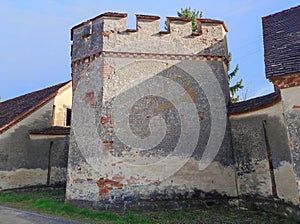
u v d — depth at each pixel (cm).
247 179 870
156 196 835
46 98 1520
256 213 779
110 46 948
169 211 796
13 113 1508
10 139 1313
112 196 817
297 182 604
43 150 1370
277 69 662
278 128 774
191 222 673
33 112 1431
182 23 1008
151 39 972
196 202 850
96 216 729
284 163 739
